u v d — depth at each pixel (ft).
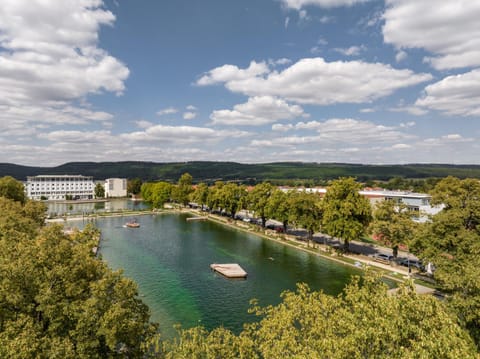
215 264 235.40
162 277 212.84
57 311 82.07
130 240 331.36
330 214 258.37
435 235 179.83
